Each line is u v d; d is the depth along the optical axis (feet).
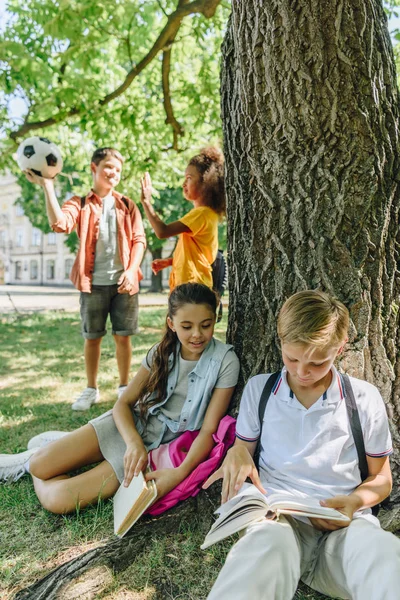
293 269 6.99
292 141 6.80
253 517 4.68
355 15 6.43
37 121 23.65
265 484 5.46
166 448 7.05
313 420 5.40
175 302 6.87
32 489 7.66
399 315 6.88
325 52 6.47
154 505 6.48
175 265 10.28
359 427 5.36
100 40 20.56
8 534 6.44
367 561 4.13
